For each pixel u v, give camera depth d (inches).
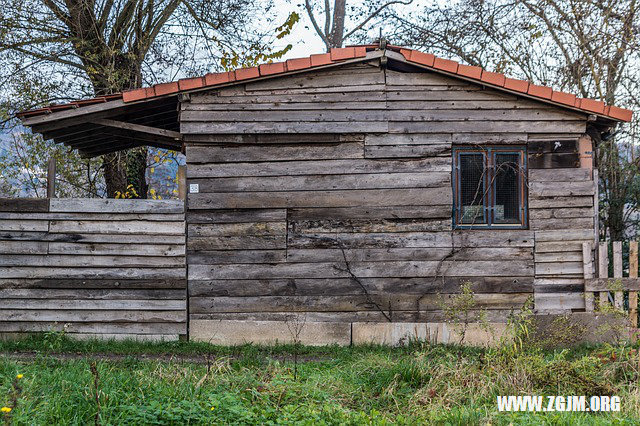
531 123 431.5
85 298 420.2
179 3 763.4
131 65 741.3
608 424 254.1
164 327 421.7
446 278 426.9
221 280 425.4
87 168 808.3
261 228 427.5
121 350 394.6
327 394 295.9
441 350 378.3
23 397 250.4
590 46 737.6
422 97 432.1
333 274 427.2
